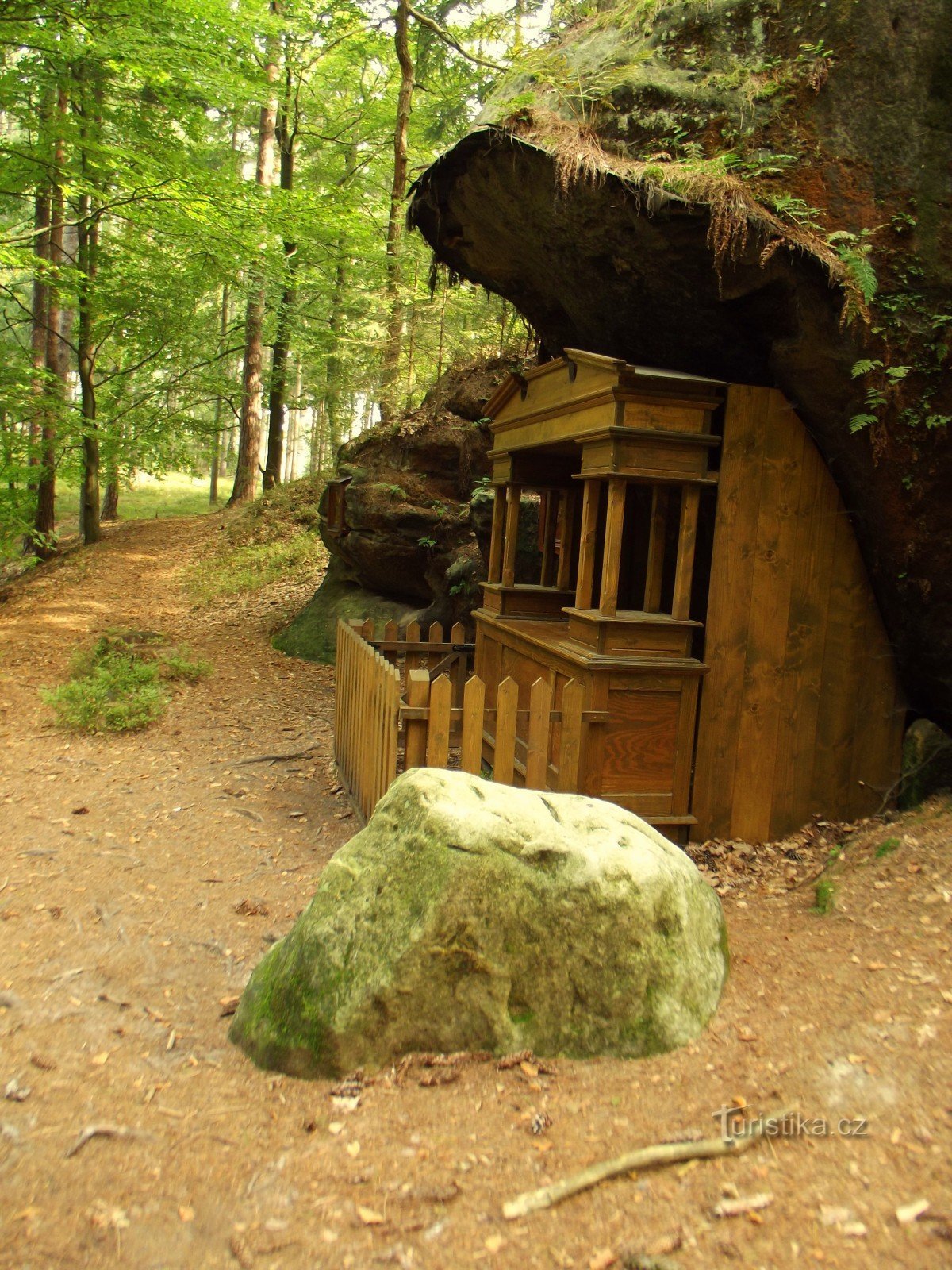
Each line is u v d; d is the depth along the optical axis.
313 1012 2.94
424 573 10.41
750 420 5.02
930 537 4.86
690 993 3.09
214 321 21.12
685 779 5.12
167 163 10.48
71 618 12.55
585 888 3.04
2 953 3.78
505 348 11.05
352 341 14.61
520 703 6.17
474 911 2.96
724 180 4.54
